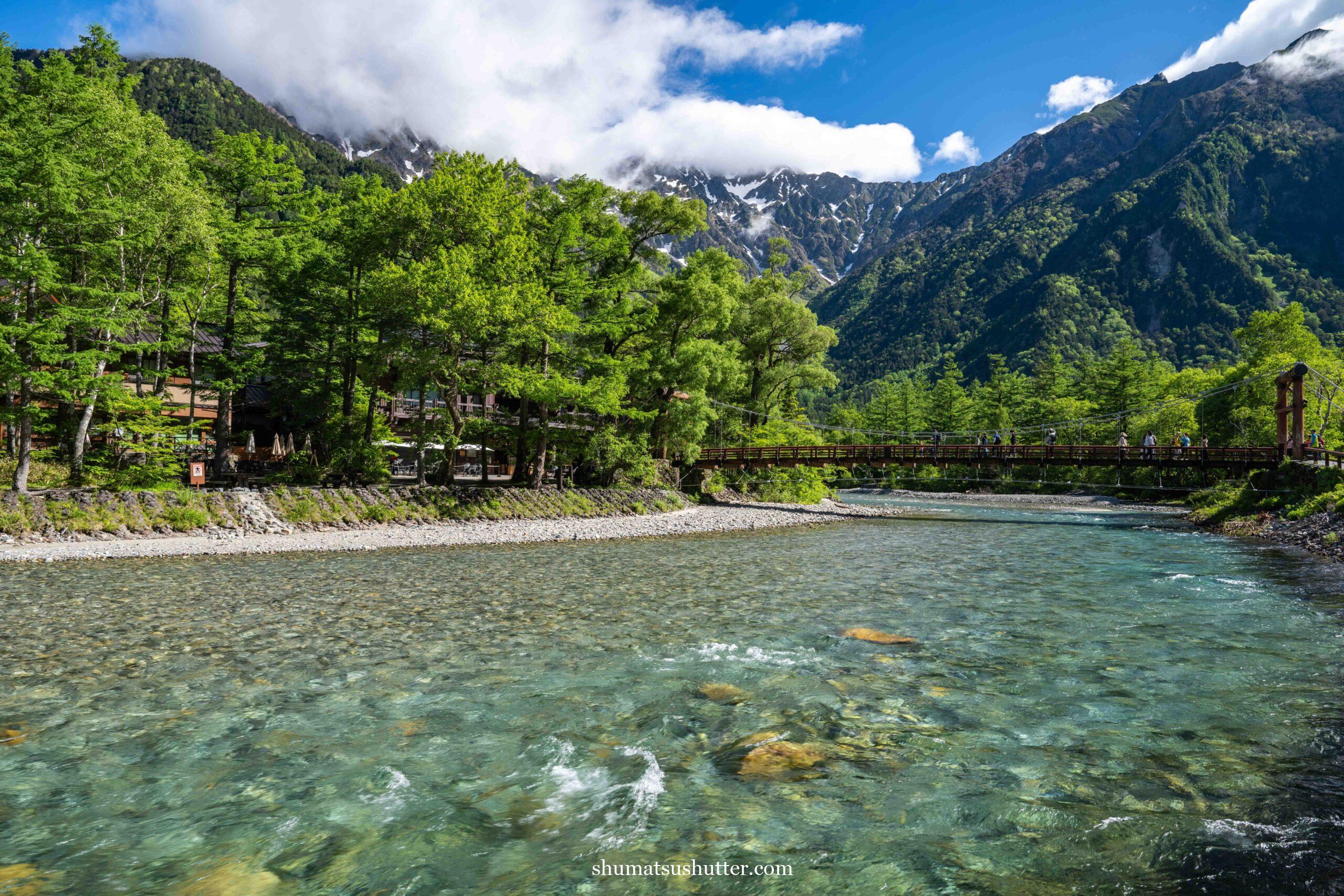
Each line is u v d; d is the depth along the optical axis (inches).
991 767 235.0
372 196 1274.6
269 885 167.8
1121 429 2748.5
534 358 1355.8
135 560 757.9
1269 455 1508.4
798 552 925.2
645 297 1701.5
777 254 2285.9
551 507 1341.0
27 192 818.8
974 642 411.8
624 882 168.9
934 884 166.7
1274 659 372.8
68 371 850.8
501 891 165.9
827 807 207.6
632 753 247.6
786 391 2443.4
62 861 177.9
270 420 1642.5
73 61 1043.9
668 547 998.4
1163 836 187.6
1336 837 185.8
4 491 828.6
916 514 1829.5
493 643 409.4
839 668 356.2
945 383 3735.2
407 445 1550.2
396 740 260.1
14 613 487.5
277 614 490.9
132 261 1023.0
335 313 1259.8
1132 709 293.1
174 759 242.5
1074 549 954.1
